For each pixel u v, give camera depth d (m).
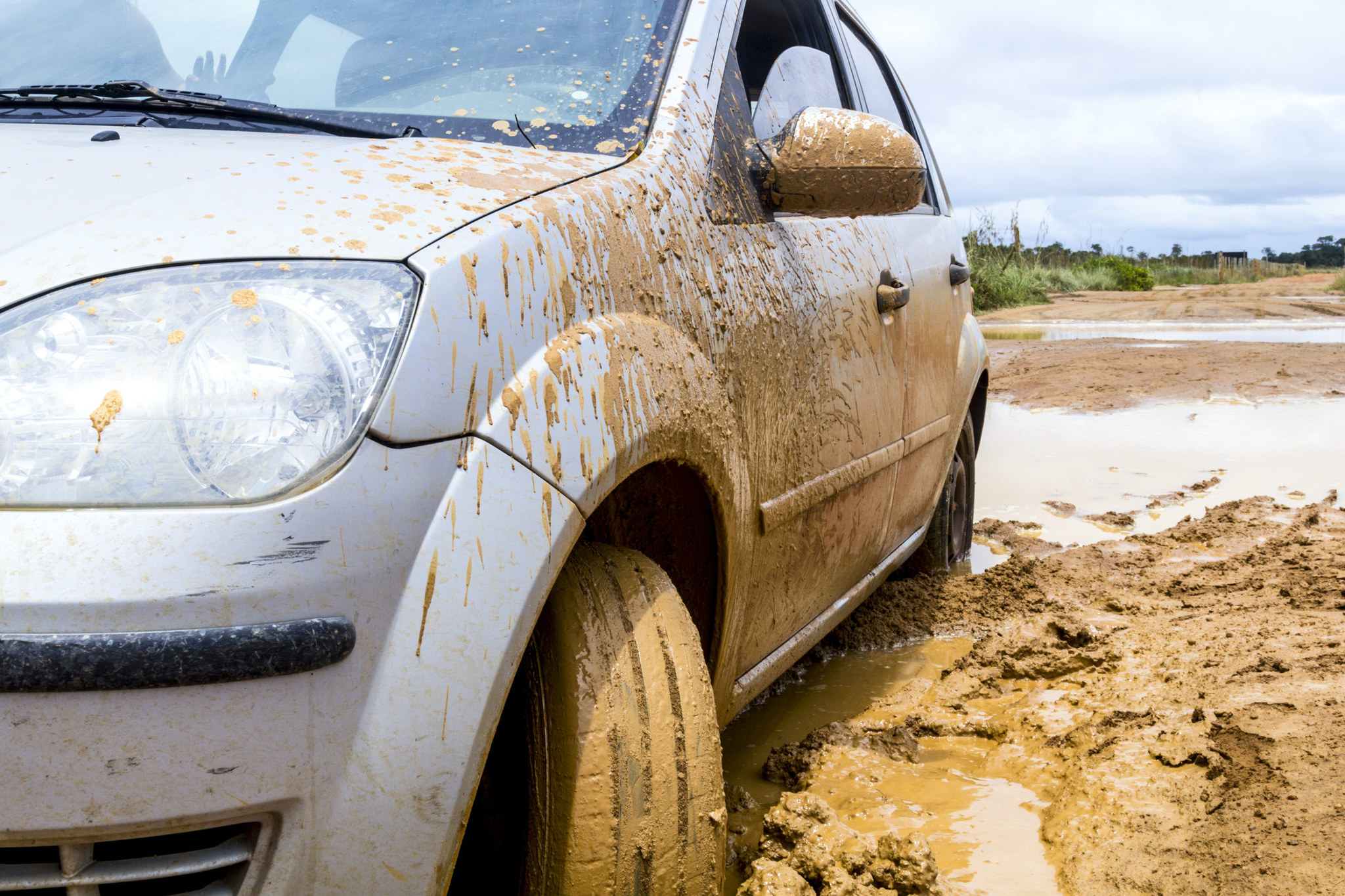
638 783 1.37
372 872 1.09
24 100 1.87
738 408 1.78
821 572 2.36
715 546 1.74
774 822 1.89
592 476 1.29
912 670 3.08
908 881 1.74
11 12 2.39
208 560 1.01
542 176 1.52
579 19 2.01
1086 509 4.90
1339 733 2.15
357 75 1.94
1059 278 30.28
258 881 1.06
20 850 1.02
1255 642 2.82
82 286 1.13
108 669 0.97
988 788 2.32
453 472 1.15
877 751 2.49
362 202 1.28
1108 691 2.71
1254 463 5.71
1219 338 14.41
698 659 1.50
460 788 1.13
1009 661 2.98
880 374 2.58
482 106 1.82
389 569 1.09
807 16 2.91
